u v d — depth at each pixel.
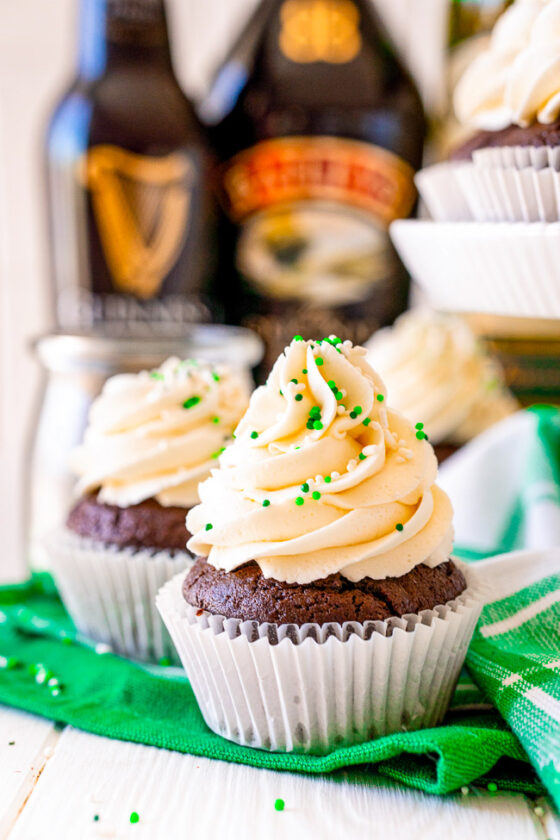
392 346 0.47
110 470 0.35
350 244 0.48
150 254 0.47
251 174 0.48
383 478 0.29
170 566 0.34
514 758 0.28
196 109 0.48
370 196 0.48
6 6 0.54
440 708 0.30
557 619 0.31
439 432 0.45
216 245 0.49
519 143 0.32
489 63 0.34
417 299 0.54
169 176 0.46
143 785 0.28
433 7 0.54
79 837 0.26
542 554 0.33
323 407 0.30
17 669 0.33
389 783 0.28
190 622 0.30
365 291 0.49
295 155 0.48
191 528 0.30
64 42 0.55
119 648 0.36
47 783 0.28
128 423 0.36
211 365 0.37
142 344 0.42
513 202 0.32
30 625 0.36
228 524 0.29
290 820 0.27
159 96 0.46
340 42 0.47
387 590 0.29
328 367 0.30
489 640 0.31
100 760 0.29
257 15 0.49
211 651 0.29
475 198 0.33
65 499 0.42
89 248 0.46
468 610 0.29
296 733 0.29
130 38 0.46
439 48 0.54
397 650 0.28
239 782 0.28
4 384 0.58
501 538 0.40
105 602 0.35
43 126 0.48
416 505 0.30
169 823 0.27
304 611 0.29
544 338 0.49
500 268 0.31
